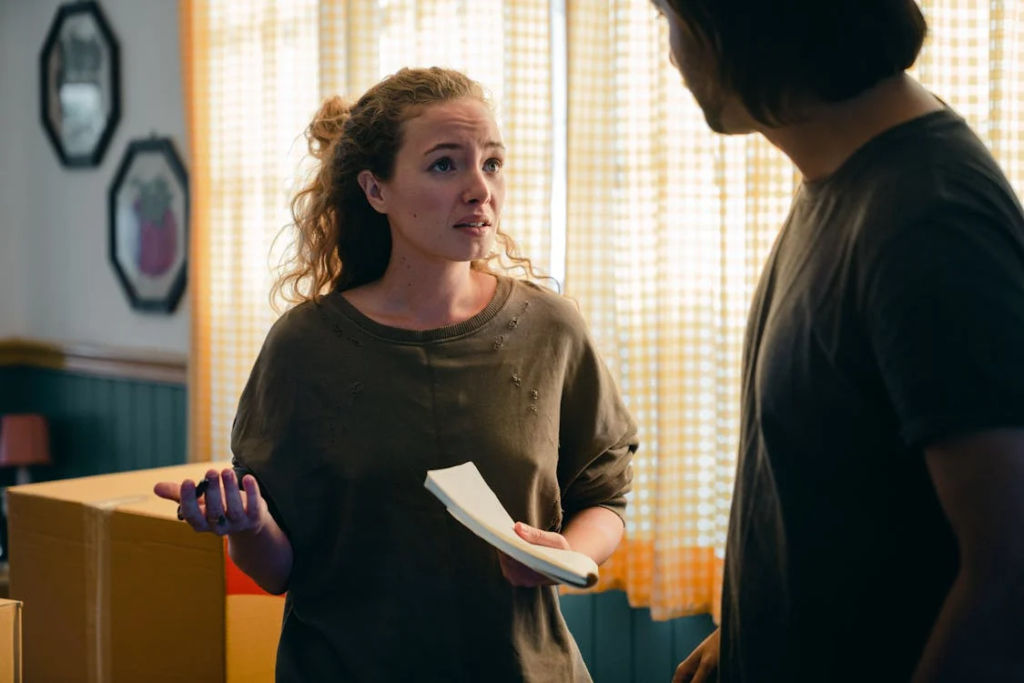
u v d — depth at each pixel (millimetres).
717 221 2406
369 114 1360
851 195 855
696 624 2541
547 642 1373
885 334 784
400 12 2896
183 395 3791
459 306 1407
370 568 1319
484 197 1307
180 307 3787
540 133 2602
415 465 1320
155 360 3848
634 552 2533
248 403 1406
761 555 937
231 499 1216
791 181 2248
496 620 1313
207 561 1769
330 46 2973
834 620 875
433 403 1341
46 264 4379
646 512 2521
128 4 3902
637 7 2461
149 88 3854
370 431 1328
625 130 2461
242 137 3330
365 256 1461
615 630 2664
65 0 4180
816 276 868
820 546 874
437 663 1306
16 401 4504
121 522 1844
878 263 795
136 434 3994
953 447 751
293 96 3209
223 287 3395
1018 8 1989
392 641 1306
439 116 1308
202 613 1781
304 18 3174
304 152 3180
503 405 1358
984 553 739
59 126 4211
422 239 1321
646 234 2475
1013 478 729
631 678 2648
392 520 1314
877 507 853
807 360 868
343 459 1320
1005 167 1996
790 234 952
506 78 2586
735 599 976
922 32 860
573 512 1492
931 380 750
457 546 1315
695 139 2420
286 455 1345
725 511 2357
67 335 4301
